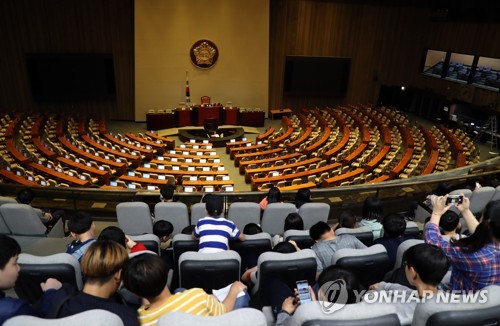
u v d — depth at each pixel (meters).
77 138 18.62
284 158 17.08
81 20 21.59
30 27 20.94
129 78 23.28
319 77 25.69
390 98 27.25
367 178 14.05
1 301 2.10
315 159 16.56
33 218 5.67
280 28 24.34
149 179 13.25
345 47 25.58
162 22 22.20
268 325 2.99
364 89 27.02
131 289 2.23
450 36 24.28
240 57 23.88
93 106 23.50
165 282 2.27
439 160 17.00
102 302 2.16
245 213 6.52
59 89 22.05
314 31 24.80
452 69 24.48
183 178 14.19
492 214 2.60
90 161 15.59
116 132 22.27
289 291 3.20
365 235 4.49
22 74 21.59
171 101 23.86
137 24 21.81
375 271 3.50
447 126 24.12
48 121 20.23
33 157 14.79
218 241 4.14
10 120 19.88
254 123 24.03
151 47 22.47
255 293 3.64
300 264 3.34
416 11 25.59
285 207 6.35
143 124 23.70
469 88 23.00
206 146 19.58
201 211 6.39
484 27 21.98
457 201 3.20
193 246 4.43
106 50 22.45
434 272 2.35
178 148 18.55
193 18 22.56
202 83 24.00
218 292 3.10
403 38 26.16
